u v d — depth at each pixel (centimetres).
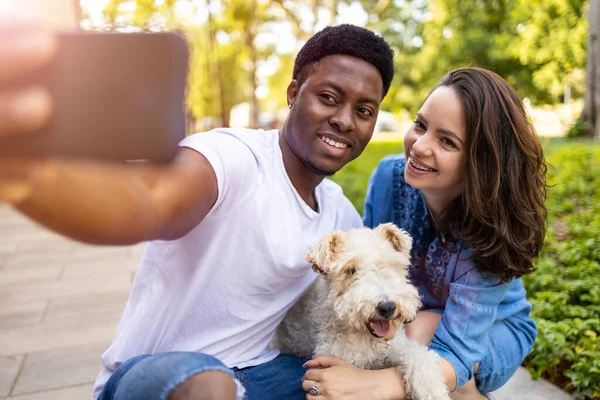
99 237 100
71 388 309
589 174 777
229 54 2920
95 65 88
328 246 214
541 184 238
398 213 281
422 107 238
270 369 207
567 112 2828
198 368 138
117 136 92
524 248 227
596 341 304
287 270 201
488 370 238
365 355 223
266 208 191
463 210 241
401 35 2897
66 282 521
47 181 88
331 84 199
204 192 150
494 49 2161
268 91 4544
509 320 257
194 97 2956
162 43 95
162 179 124
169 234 135
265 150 203
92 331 395
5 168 78
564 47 1908
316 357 211
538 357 310
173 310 187
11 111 73
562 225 575
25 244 696
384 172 291
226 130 194
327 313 235
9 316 429
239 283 189
